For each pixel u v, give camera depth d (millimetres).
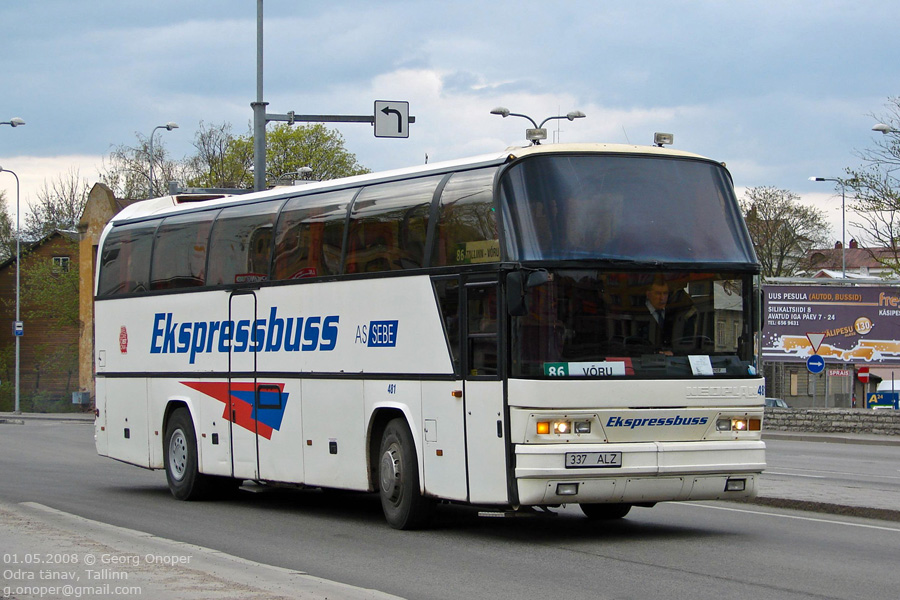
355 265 13445
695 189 11969
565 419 10977
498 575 9703
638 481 11219
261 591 8164
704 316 11680
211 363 16109
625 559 10562
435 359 12055
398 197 12906
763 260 76250
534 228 11234
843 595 8742
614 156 11719
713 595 8742
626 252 11422
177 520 14039
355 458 13297
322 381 13867
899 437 32688
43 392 65500
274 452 14781
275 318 14844
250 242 15461
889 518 13320
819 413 34656
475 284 11531
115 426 18453
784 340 43500
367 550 11234
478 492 11422
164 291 17328
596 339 11172
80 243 58062
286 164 76688
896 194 44062
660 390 11305
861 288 43125
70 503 16047
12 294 73938
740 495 11742
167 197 18266
